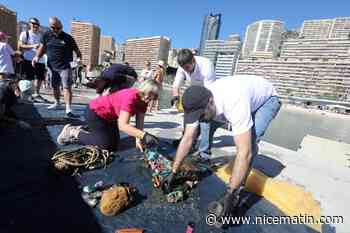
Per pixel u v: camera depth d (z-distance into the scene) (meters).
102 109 2.70
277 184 2.42
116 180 2.33
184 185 2.29
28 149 2.76
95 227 1.69
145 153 2.81
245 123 1.64
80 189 2.11
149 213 1.91
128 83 3.56
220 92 1.73
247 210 2.12
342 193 2.66
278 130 16.66
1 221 1.62
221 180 2.57
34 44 5.26
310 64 78.88
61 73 4.11
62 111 4.59
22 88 4.75
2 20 13.68
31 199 1.89
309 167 3.38
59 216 1.74
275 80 85.81
